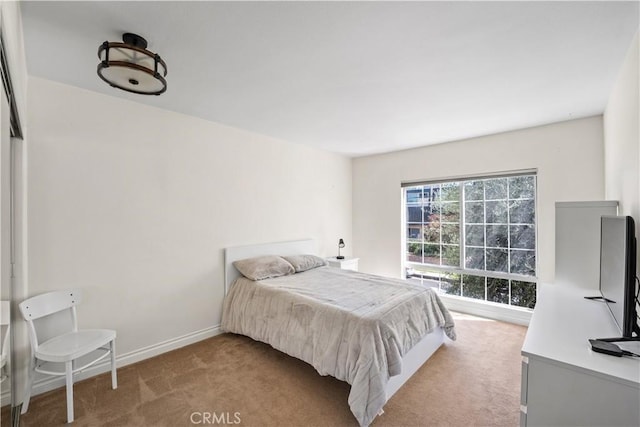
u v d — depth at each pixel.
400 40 1.67
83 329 2.30
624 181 1.96
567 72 2.04
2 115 1.17
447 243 4.14
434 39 1.65
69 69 2.00
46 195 2.13
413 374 2.36
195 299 3.00
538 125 3.24
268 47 1.74
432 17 1.46
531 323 1.61
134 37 1.61
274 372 2.41
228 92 2.39
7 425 1.65
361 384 1.81
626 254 1.31
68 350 1.87
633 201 1.73
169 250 2.81
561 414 1.18
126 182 2.53
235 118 3.04
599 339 1.34
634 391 1.04
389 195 4.65
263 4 1.37
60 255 2.19
